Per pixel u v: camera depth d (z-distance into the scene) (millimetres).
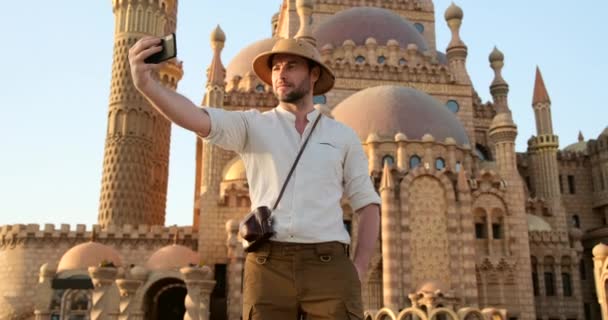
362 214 5758
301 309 5227
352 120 46281
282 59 5738
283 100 5680
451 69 57344
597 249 35562
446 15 58719
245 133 5414
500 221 43969
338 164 5555
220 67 49344
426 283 37250
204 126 5059
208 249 42969
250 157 5449
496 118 46500
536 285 52688
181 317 49750
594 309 61750
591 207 68375
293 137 5504
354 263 5527
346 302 5074
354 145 5836
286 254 5172
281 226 5176
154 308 46781
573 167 69688
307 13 51500
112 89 55031
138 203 52125
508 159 45250
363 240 5637
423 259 39281
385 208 38938
